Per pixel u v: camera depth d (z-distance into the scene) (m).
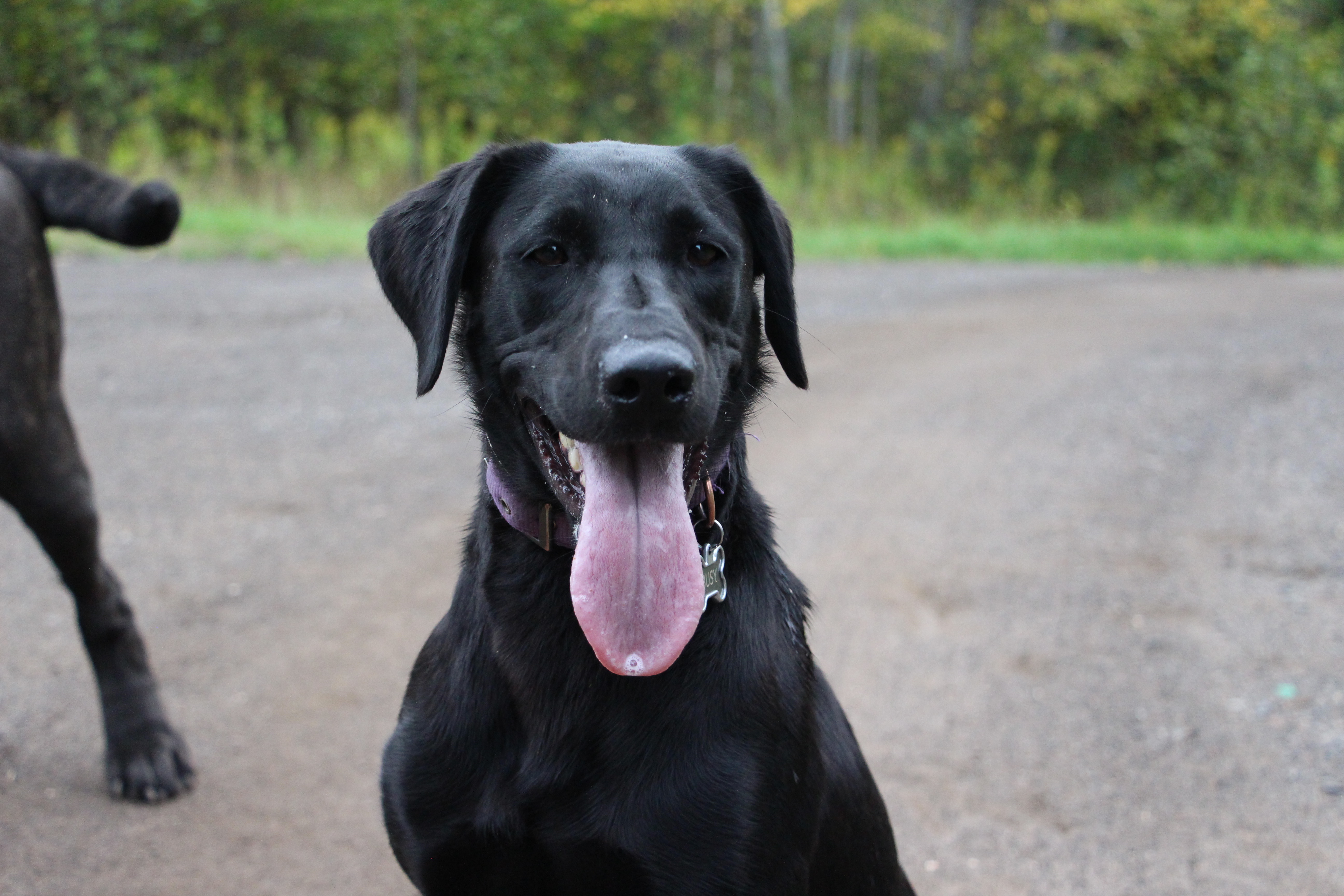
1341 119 25.44
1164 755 3.79
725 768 2.25
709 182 2.57
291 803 3.43
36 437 3.27
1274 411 8.14
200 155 16.44
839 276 14.41
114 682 3.53
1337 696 4.14
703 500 2.41
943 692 4.19
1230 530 5.79
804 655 2.57
